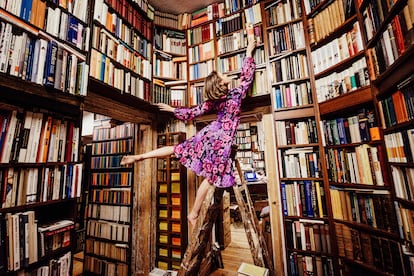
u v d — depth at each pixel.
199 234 1.21
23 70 1.26
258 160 6.76
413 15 1.05
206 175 1.31
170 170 2.87
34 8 1.36
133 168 2.94
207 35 2.85
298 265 1.96
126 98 2.29
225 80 1.49
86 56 1.73
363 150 1.62
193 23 3.02
